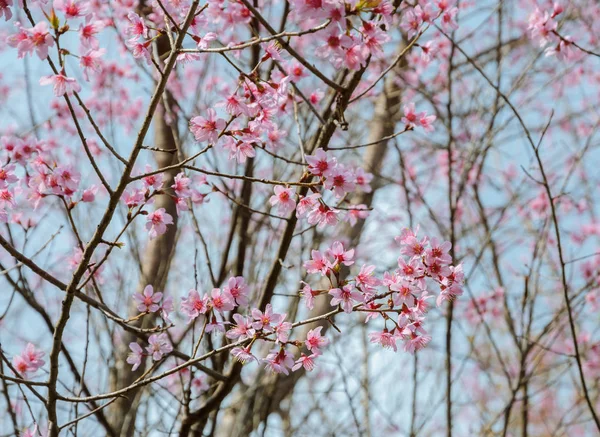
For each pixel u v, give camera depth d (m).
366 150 5.72
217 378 3.83
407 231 3.01
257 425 4.85
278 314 2.93
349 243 5.38
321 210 3.16
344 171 2.99
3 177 3.13
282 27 4.43
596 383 5.41
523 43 6.40
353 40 2.99
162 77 2.82
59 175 3.05
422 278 2.93
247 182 4.75
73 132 6.31
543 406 8.50
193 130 3.00
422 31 3.74
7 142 3.42
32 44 2.68
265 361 2.94
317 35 2.97
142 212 3.04
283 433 5.61
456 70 6.21
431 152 6.95
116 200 2.81
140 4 5.07
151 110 2.79
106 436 4.13
